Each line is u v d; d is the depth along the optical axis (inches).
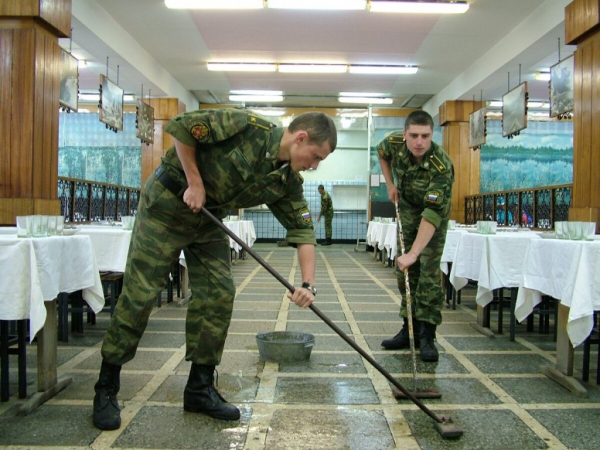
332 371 110.7
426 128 111.6
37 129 210.8
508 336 148.3
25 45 207.6
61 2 221.9
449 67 413.4
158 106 458.0
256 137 78.5
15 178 208.1
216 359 86.6
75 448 73.4
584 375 106.6
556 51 316.2
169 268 85.6
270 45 363.3
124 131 527.8
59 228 105.2
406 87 478.3
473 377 108.5
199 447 74.0
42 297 85.7
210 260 87.4
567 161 525.0
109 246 151.5
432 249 121.4
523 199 325.7
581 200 223.8
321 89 487.5
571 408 91.4
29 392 96.1
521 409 90.6
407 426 82.3
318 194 609.3
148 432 78.9
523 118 336.5
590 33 218.2
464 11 296.7
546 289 110.3
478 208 419.2
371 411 88.3
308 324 158.2
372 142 571.5
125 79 390.0
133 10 304.0
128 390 97.6
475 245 153.9
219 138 76.4
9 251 84.9
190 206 78.4
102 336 143.6
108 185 321.7
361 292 227.8
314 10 300.7
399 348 130.8
